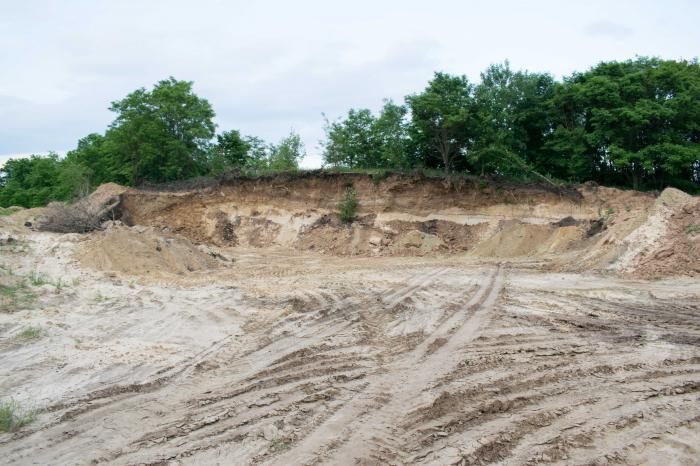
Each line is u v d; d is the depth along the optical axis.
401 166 30.41
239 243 29.23
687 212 16.52
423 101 26.50
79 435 5.84
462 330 9.98
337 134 34.38
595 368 7.58
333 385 7.20
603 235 19.17
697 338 9.12
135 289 14.58
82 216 25.11
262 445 5.50
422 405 6.39
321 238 27.47
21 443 5.66
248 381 7.50
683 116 25.69
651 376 7.27
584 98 27.05
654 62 29.02
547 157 30.30
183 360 8.47
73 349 8.98
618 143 26.25
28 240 20.45
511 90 31.14
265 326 10.52
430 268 18.80
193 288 14.82
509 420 5.94
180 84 36.59
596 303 12.18
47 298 12.91
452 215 26.30
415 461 5.11
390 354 8.60
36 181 49.34
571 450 5.28
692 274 14.56
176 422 6.14
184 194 31.67
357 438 5.59
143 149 35.22
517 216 25.19
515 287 14.42
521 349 8.62
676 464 5.04
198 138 37.12
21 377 7.66
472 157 27.02
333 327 10.47
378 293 13.95
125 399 6.84
